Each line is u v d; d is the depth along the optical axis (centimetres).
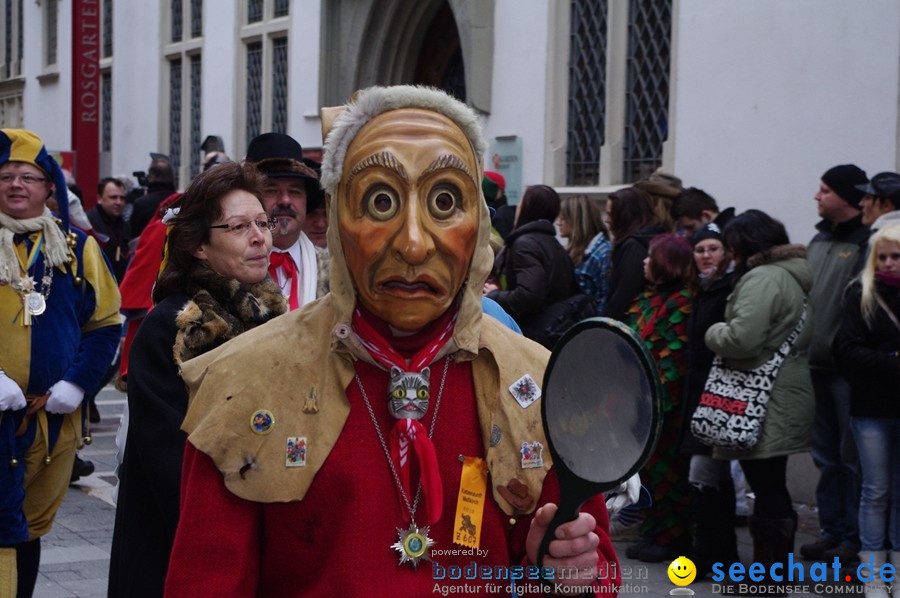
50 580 520
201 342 275
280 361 182
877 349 474
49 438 416
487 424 183
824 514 570
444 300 177
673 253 558
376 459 179
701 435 502
